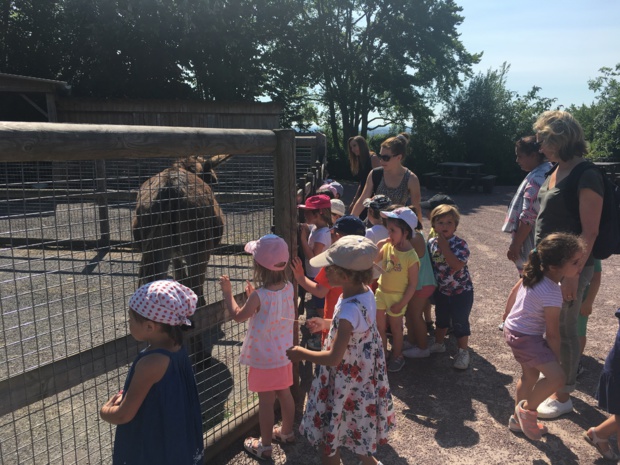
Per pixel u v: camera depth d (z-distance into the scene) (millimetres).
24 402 1953
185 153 2434
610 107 22797
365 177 5895
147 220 3480
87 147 2000
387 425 2514
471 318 5055
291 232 3062
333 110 29156
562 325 3205
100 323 4617
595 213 3006
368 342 2412
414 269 3674
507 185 22422
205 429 2957
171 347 1923
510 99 24922
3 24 20656
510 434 3092
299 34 27406
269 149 2930
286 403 2873
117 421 1853
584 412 3338
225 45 22188
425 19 27453
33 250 7430
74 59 21156
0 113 18109
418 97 28969
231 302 2730
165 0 20219
